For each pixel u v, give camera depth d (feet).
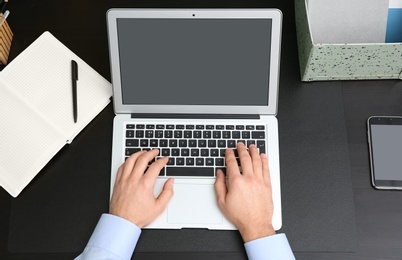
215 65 2.96
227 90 3.01
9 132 3.05
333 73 3.13
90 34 3.38
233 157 2.95
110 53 2.94
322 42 3.10
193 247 2.89
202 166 2.98
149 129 3.05
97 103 3.16
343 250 2.88
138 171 2.91
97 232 2.82
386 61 2.97
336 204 2.97
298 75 3.26
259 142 3.03
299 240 2.91
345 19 3.02
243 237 2.83
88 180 3.05
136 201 2.85
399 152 3.02
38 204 3.00
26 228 2.96
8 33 3.29
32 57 3.22
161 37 2.90
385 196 2.97
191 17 2.85
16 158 3.01
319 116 3.16
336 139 3.10
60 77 3.19
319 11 3.00
